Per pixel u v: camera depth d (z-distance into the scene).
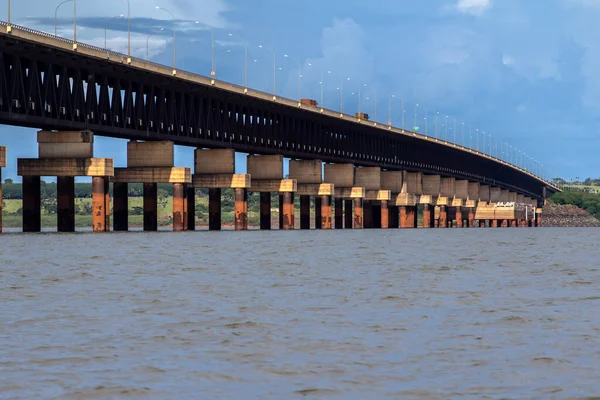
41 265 77.56
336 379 29.45
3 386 28.38
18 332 38.38
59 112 147.62
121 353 33.66
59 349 34.38
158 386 28.53
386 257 92.69
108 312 44.88
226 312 44.91
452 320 42.09
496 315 43.84
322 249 110.31
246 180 199.00
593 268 76.62
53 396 27.16
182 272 70.25
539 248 118.94
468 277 66.50
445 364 31.64
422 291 55.50
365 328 39.56
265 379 29.52
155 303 48.62
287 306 47.41
